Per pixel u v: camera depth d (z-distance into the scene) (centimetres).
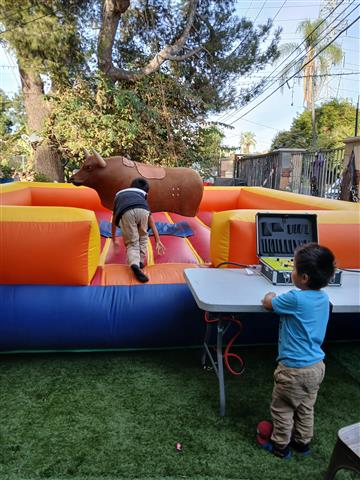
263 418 234
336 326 313
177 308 297
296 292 198
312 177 800
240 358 276
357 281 260
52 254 279
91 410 236
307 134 3116
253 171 1234
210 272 268
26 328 282
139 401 246
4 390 254
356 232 312
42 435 214
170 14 1376
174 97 1350
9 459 196
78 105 1130
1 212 281
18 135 1347
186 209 560
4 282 284
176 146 1345
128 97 1168
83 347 298
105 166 518
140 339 298
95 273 312
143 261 351
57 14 1099
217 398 252
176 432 219
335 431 225
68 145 1143
